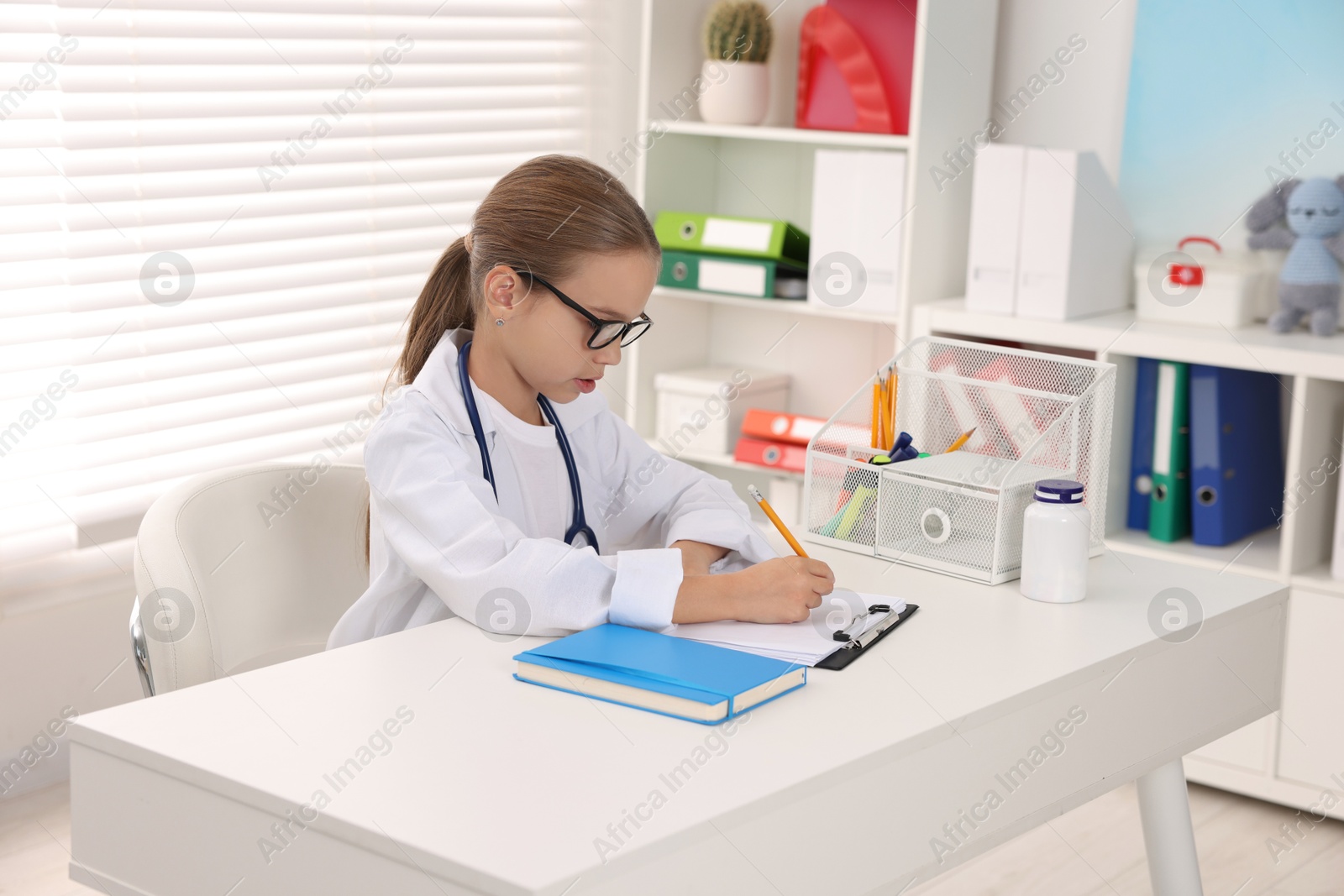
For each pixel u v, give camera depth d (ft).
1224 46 8.50
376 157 9.39
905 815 3.52
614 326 4.61
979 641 4.25
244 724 3.47
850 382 10.39
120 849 3.45
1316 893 7.00
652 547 5.57
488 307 4.64
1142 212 8.96
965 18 8.94
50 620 8.14
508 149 10.32
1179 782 5.19
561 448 5.19
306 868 3.05
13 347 7.82
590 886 2.75
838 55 9.43
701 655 3.85
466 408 4.86
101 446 8.30
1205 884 7.07
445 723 3.49
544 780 3.15
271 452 9.14
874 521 5.24
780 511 10.17
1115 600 4.71
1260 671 4.93
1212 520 8.23
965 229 9.39
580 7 10.63
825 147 10.01
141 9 7.97
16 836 7.50
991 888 7.05
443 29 9.68
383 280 9.65
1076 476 5.16
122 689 8.55
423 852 2.81
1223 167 8.61
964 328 8.65
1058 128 9.34
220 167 8.47
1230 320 8.20
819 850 3.28
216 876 3.24
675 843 2.91
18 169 7.57
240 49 8.50
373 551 4.84
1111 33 9.00
